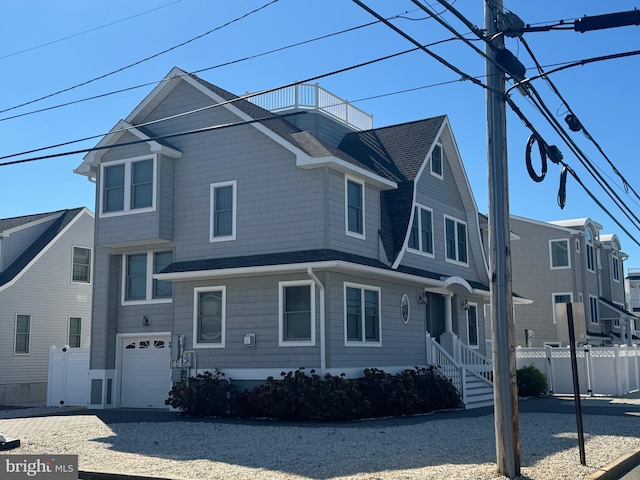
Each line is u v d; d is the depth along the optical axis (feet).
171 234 74.33
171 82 75.77
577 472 36.11
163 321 75.41
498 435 35.12
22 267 99.19
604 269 158.51
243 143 72.02
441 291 85.20
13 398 95.20
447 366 77.66
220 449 43.88
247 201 70.90
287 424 58.39
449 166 90.43
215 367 68.74
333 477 34.53
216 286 69.87
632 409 71.26
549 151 48.65
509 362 35.35
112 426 57.36
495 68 37.40
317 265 62.75
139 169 75.36
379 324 71.36
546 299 137.69
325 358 63.16
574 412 67.77
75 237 107.45
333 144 87.81
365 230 71.72
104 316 77.87
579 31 37.73
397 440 47.11
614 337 150.71
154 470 36.96
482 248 93.15
